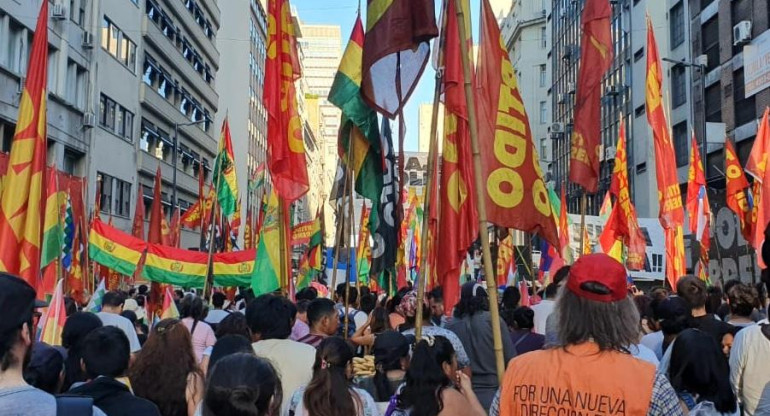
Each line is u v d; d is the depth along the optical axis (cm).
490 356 632
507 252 1478
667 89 3800
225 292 1934
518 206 591
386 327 838
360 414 425
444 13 612
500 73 609
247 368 313
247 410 303
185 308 853
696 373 462
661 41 3878
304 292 1126
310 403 413
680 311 598
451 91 605
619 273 298
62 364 412
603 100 4834
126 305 1281
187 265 1370
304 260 1666
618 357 291
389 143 919
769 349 465
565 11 5597
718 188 3166
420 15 601
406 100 660
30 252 696
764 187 1343
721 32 3203
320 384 414
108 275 1747
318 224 1658
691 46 3519
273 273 916
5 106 2459
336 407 411
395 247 903
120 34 3716
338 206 992
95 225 1344
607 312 294
